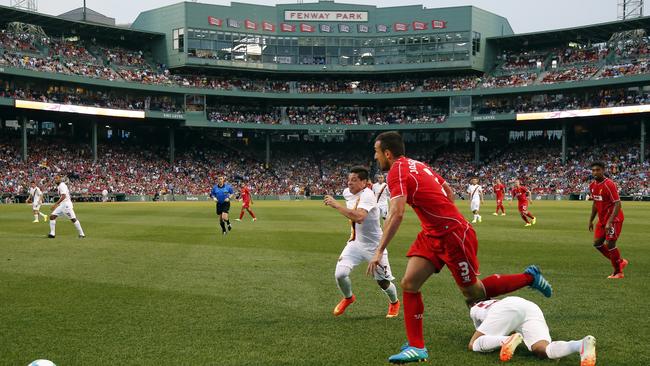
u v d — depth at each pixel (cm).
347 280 819
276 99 7919
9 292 985
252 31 7881
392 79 8250
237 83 7962
